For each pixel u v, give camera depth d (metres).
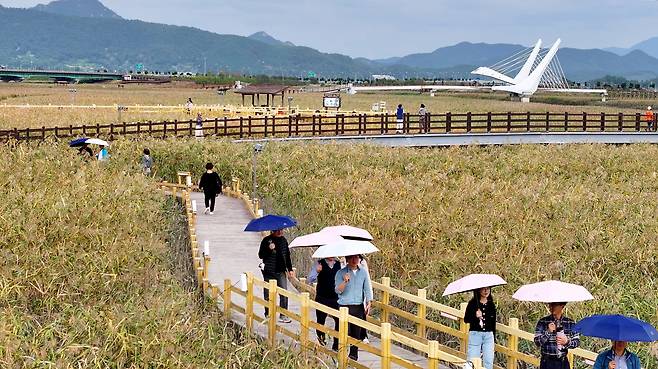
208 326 15.67
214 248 25.64
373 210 27.56
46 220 22.61
